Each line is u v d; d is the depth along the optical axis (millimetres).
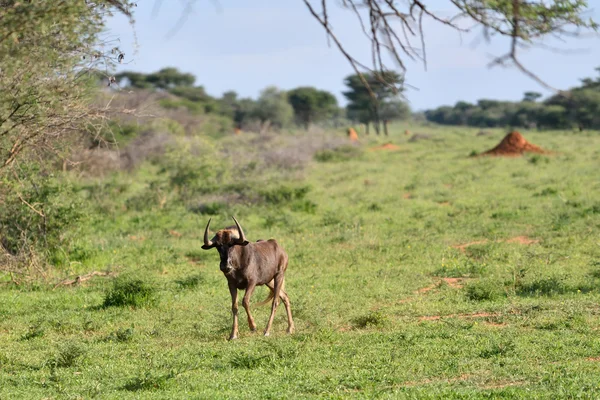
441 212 89000
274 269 39625
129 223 87625
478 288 45938
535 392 24438
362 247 66938
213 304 46656
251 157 132000
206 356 33344
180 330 39750
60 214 61375
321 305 44156
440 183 124062
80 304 48250
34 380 29625
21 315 45375
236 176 113062
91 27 24828
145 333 39281
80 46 27953
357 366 30188
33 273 55750
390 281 52156
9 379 29953
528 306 41250
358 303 45188
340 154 197250
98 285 54375
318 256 63906
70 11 21875
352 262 61188
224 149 147000
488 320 39219
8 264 54625
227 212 94562
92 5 24094
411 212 90375
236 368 30953
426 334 35750
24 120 32312
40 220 59156
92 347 36031
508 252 60750
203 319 42500
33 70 27359
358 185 126500
